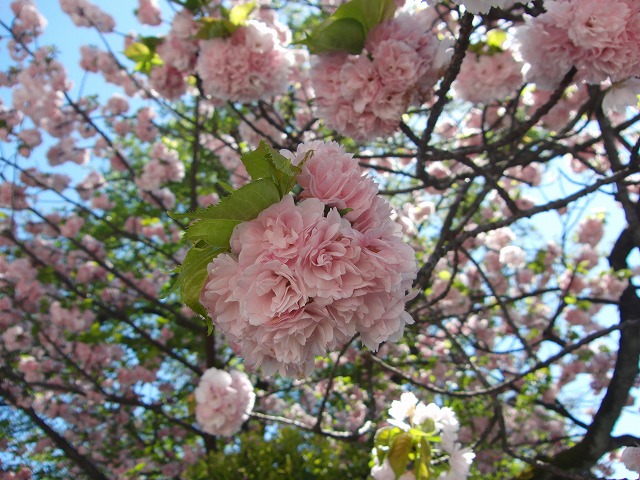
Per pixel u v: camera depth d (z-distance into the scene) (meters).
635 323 3.34
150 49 5.06
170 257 7.62
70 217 7.40
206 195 8.71
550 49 2.80
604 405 4.70
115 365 8.62
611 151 4.13
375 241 1.58
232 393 5.43
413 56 2.98
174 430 8.26
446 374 6.99
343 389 7.23
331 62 3.17
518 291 7.66
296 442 5.25
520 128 3.29
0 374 6.92
